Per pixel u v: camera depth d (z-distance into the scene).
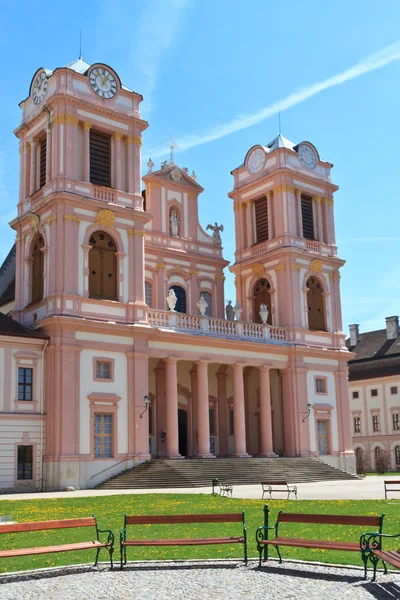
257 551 15.12
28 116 45.72
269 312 54.28
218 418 52.66
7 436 37.72
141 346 42.81
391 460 78.44
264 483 30.36
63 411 38.62
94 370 40.56
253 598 11.09
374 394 81.62
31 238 43.84
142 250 44.41
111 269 43.09
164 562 14.11
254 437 54.75
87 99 43.38
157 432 48.31
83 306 40.84
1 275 56.00
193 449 50.34
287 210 53.78
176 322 45.66
